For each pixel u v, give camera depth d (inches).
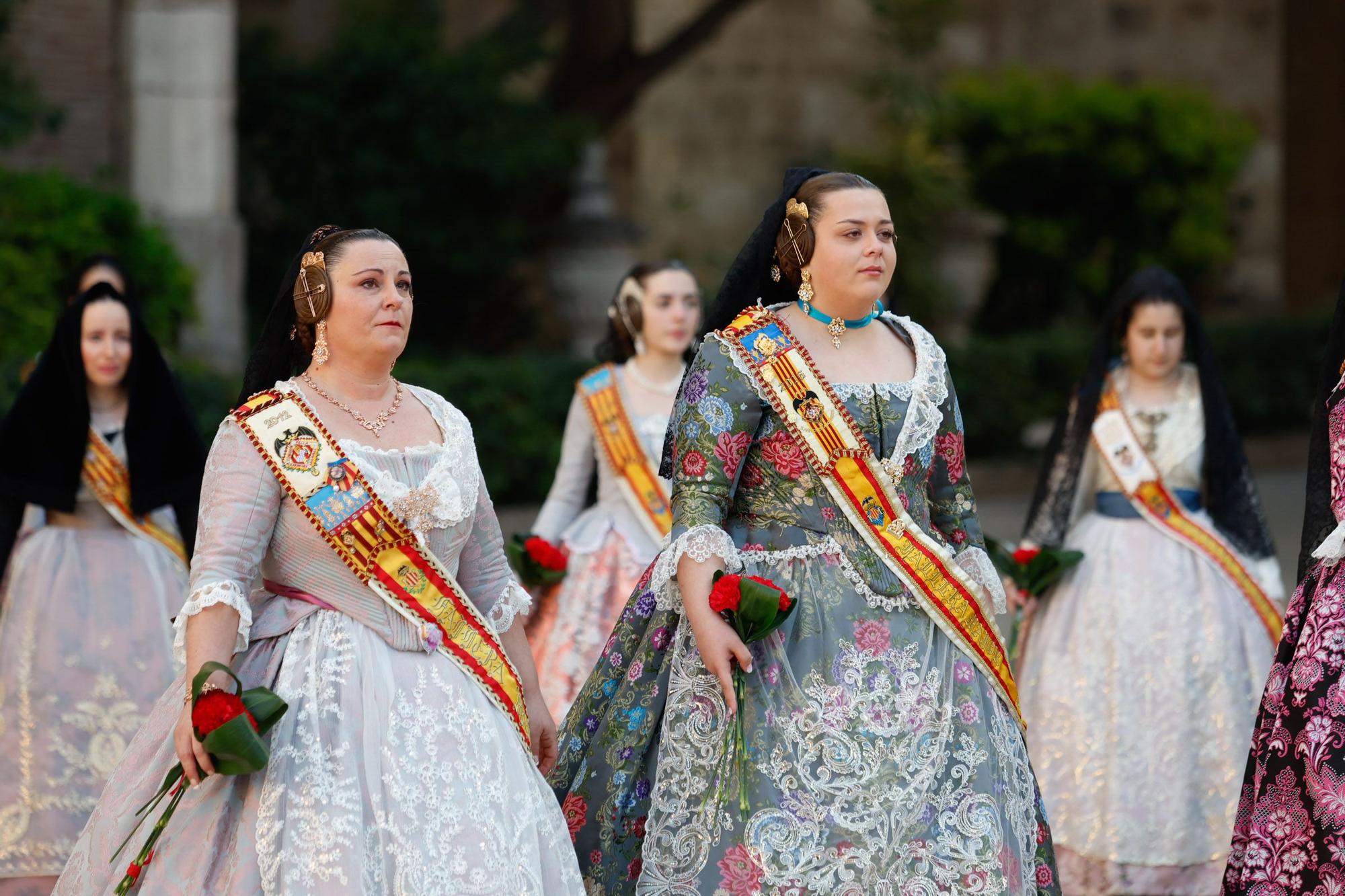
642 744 335.6
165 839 287.1
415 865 281.4
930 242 1371.8
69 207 872.9
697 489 323.9
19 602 439.5
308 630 297.9
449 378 1013.2
